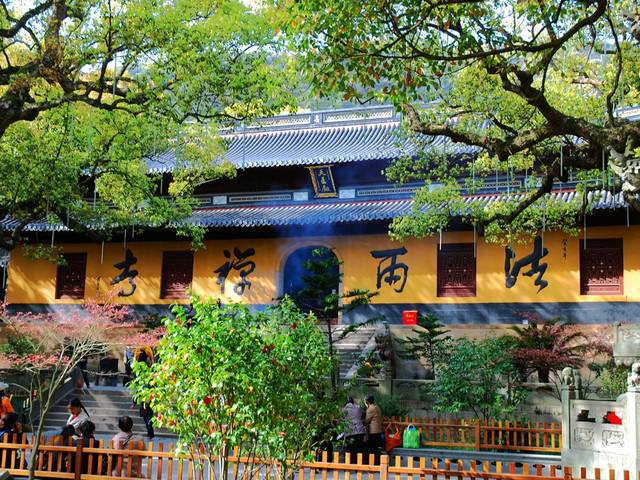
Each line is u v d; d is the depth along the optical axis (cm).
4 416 1916
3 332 3947
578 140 2866
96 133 2506
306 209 3794
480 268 3512
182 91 2117
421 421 2464
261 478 1694
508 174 3002
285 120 4306
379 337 3278
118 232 3747
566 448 1864
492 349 2588
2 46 1936
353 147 3941
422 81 1577
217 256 3922
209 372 1216
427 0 1452
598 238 3356
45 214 2555
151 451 1545
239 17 1998
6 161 2281
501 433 2353
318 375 1404
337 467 1459
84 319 2962
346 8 1463
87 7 1928
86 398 3059
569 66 2233
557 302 3375
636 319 3250
